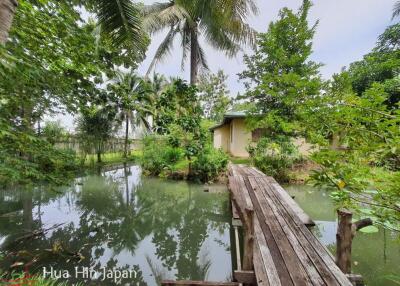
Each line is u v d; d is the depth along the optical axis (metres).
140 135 16.47
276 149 7.53
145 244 3.71
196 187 7.51
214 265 3.12
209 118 21.44
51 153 2.90
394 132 1.11
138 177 9.38
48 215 4.73
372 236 3.56
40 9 2.85
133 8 2.46
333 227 4.14
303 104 1.78
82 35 3.18
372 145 1.20
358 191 1.33
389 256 3.01
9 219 4.40
